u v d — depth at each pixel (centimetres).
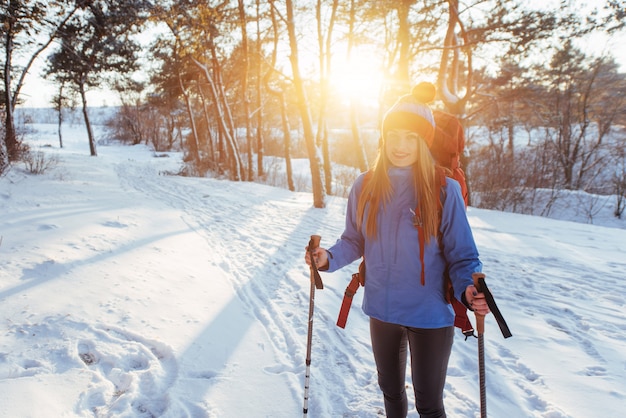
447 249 180
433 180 180
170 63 2430
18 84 1678
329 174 1534
